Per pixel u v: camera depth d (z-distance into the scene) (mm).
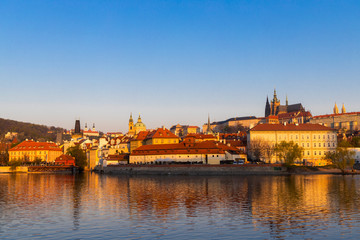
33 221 68188
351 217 69500
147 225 64312
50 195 106062
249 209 78500
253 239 55344
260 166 188375
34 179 183250
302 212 74625
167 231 60125
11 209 80938
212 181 148375
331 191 108438
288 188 117438
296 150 192375
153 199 94875
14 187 133375
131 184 139625
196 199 94000
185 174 191625
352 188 116125
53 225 64875
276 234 57812
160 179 164625
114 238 56375
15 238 56812
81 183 149625
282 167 190500
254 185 128500
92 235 58125
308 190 111312
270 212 74875
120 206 84062
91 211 77875
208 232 59281
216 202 88500
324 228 61281
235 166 188250
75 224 65562
